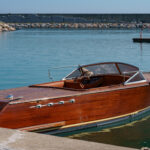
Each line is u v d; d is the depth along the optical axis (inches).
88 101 251.1
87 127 258.1
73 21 6205.7
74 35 2571.4
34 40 1782.7
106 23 5969.5
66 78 297.4
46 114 230.4
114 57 836.6
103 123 266.7
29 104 221.5
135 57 840.3
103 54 925.8
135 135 245.9
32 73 560.7
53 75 540.7
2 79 502.3
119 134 249.0
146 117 295.0
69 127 246.4
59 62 717.3
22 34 2797.7
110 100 264.5
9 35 2561.5
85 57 831.7
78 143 96.2
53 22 6220.5
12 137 99.5
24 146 92.9
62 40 1774.1
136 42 1569.9
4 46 1298.0
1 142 95.4
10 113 214.2
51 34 2805.1
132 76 286.7
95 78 308.7
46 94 242.1
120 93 270.2
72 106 242.8
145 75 346.9
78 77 302.4
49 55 895.7
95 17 6205.7
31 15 6245.1
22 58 816.9
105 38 2023.9
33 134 102.8
